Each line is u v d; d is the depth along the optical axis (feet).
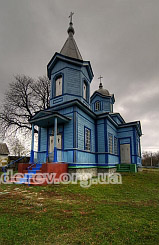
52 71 46.85
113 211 14.78
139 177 38.37
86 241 9.57
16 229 10.91
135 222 12.37
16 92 71.67
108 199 19.15
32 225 11.55
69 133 35.81
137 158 58.29
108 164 41.52
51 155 35.06
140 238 10.05
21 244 9.16
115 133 55.93
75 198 19.16
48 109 40.91
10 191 22.35
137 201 18.62
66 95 41.52
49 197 19.39
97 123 45.50
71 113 36.60
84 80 46.62
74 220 12.57
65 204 16.67
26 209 15.05
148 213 14.47
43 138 42.27
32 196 19.70
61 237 9.98
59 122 37.22
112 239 9.84
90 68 48.06
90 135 41.57
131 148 55.36
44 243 9.31
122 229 11.16
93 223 12.07
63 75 43.42
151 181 34.53
